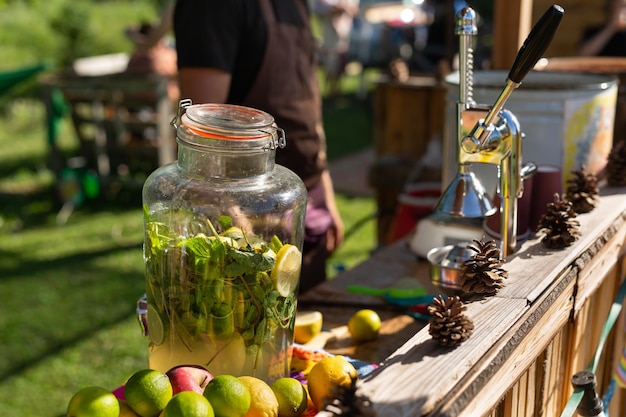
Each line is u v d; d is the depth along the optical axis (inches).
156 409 42.2
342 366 46.7
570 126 66.5
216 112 48.7
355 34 471.5
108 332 152.3
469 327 43.5
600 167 71.1
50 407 125.3
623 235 68.9
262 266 45.9
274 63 76.2
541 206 62.3
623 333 78.0
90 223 221.0
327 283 72.2
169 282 47.4
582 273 57.5
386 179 142.3
